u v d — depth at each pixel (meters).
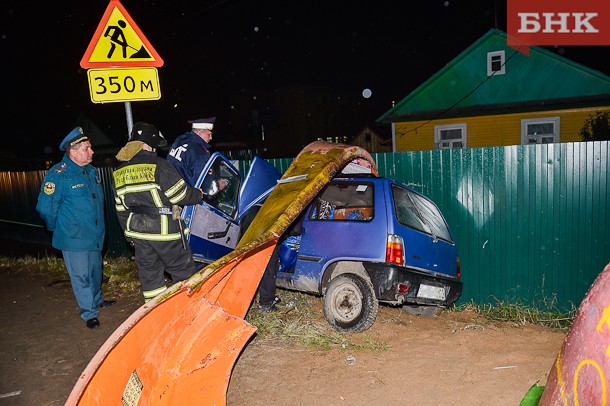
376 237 5.12
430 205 6.37
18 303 6.39
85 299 5.32
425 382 4.11
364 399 3.84
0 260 9.08
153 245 4.44
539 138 18.73
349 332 5.09
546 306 6.50
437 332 5.44
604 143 6.08
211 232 5.05
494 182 6.64
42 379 4.25
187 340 3.15
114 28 5.36
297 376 4.21
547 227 6.45
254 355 4.60
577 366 1.50
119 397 2.57
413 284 5.15
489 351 4.81
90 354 4.71
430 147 20.91
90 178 5.31
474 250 6.83
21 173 11.82
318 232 5.45
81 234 5.17
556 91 18.48
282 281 5.72
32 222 11.69
